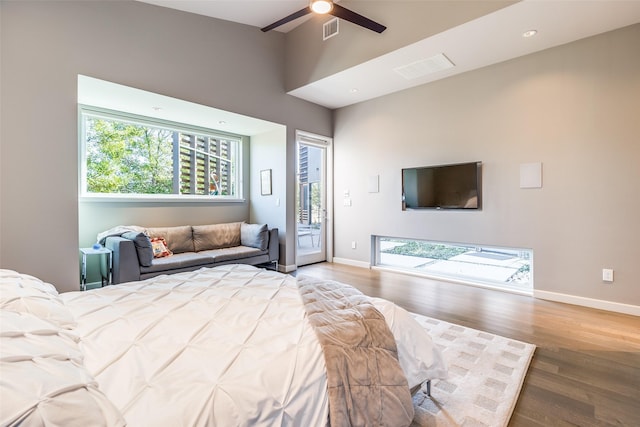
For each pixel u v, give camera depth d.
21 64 2.67
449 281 4.33
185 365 1.04
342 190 5.54
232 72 4.18
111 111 4.02
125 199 4.15
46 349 0.91
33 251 2.76
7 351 0.80
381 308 1.68
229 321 1.41
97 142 4.00
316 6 2.75
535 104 3.56
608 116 3.15
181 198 4.72
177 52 3.64
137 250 3.40
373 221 5.12
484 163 3.94
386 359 1.36
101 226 3.96
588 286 3.29
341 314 1.52
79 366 0.92
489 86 3.88
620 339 2.56
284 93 4.85
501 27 3.04
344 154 5.50
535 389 1.91
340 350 1.26
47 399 0.68
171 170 4.74
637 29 2.99
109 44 3.14
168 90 3.57
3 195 2.62
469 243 4.09
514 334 2.65
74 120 2.94
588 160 3.26
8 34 2.62
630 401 1.79
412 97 4.61
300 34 4.59
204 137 5.12
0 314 1.03
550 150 3.47
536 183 3.56
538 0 2.62
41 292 1.45
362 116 5.23
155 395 0.88
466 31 3.11
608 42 3.13
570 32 3.13
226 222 5.30
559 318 2.99
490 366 2.15
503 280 4.04
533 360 2.25
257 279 2.16
